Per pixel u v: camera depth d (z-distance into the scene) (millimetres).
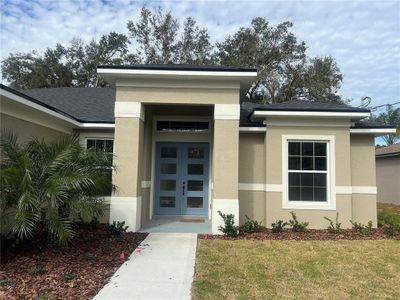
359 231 9477
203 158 12297
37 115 8844
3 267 5801
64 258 6488
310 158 10383
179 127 12305
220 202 9297
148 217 11547
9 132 7250
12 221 6566
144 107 10195
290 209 10141
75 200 6457
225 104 9500
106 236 8586
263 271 6070
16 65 34188
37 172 6426
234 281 5527
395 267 6410
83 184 6508
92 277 5547
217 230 9250
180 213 12141
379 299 4879
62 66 34688
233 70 9164
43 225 6562
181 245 7902
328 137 10297
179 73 9148
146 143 11125
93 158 7215
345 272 6090
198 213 12133
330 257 7043
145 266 6227
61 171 6480
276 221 10109
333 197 10133
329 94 32656
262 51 33000
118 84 9539
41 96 14023
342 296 4973
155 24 34469
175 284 5336
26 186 5914
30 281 5219
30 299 4543
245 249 7594
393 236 9188
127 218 9336
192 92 9555
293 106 10398
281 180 10211
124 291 4988
